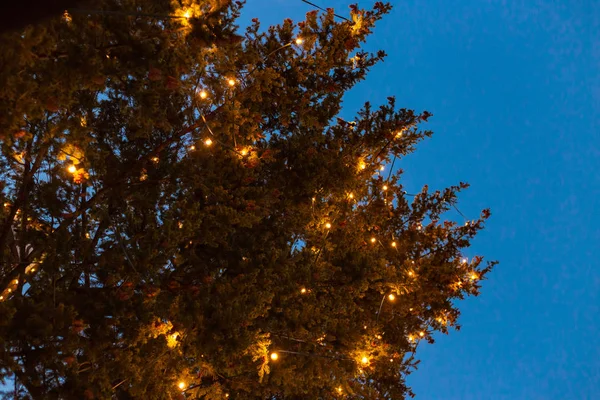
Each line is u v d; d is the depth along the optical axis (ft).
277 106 28.73
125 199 24.07
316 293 28.58
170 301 22.91
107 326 20.86
